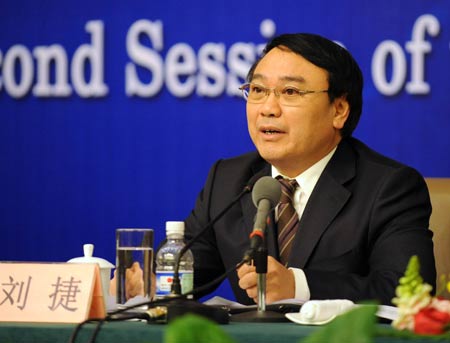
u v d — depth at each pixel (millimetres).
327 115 6543
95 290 4730
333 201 6449
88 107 10578
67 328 4418
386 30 9930
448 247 6785
